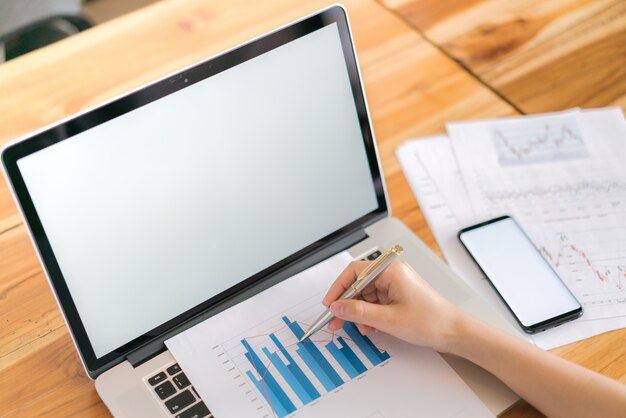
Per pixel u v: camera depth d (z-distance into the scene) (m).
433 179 1.05
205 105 0.81
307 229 0.92
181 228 0.83
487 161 1.08
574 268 0.95
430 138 1.10
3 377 0.85
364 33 1.24
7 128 1.09
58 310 0.91
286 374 0.82
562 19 1.28
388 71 1.19
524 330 0.87
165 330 0.85
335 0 1.28
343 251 0.94
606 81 1.18
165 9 1.25
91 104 1.12
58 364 0.86
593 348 0.87
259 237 0.89
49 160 0.74
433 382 0.81
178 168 0.81
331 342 0.85
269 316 0.87
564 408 0.77
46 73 1.16
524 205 1.02
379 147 1.09
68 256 0.77
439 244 0.98
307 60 0.86
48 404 0.83
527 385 0.78
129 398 0.80
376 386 0.81
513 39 1.24
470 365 0.83
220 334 0.85
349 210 0.94
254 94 0.84
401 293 0.83
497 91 1.17
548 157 1.08
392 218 0.98
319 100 0.88
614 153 1.09
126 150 0.78
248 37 1.21
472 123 1.12
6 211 1.01
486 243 0.97
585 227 1.00
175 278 0.84
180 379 0.82
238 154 0.84
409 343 0.84
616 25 1.27
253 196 0.87
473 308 0.88
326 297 0.87
